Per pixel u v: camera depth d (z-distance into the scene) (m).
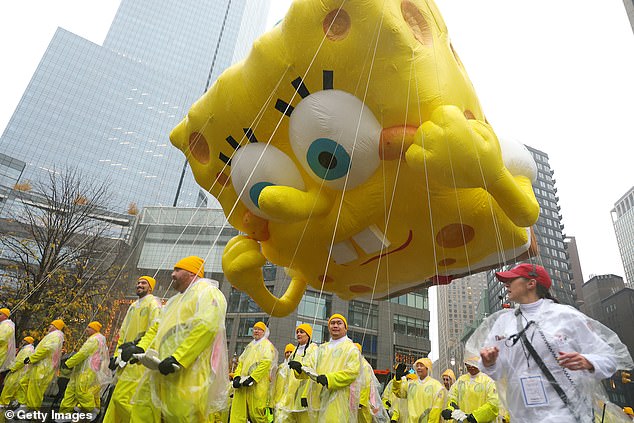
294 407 6.20
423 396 8.12
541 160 98.25
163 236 32.09
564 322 3.23
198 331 3.75
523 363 3.22
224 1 116.12
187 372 3.72
